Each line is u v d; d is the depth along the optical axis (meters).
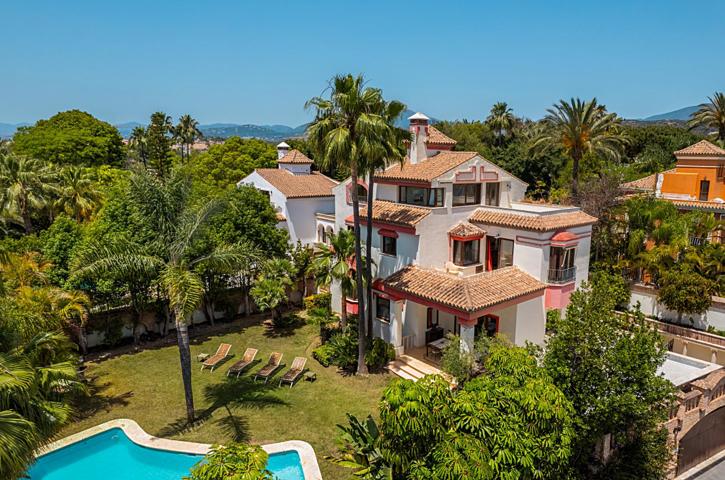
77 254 18.59
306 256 34.06
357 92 19.92
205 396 21.05
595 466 15.05
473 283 22.30
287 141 68.50
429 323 26.53
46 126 67.38
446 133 68.38
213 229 29.25
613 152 41.69
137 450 17.31
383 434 11.85
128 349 26.48
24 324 15.39
